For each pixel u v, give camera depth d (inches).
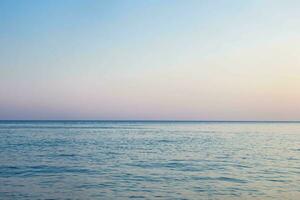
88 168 1210.0
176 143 2432.3
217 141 2659.9
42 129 4909.0
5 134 3462.1
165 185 909.8
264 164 1331.2
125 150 1887.3
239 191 837.2
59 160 1424.7
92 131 4434.1
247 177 1032.8
